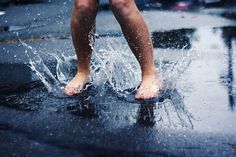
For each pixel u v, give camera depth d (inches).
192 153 78.7
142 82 106.0
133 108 98.6
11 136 86.4
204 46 146.7
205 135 85.2
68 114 96.5
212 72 120.0
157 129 88.2
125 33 101.3
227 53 137.5
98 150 80.3
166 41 155.9
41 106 101.3
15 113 97.9
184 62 129.4
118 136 85.7
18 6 243.6
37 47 157.5
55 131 88.3
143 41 101.9
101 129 88.8
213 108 97.3
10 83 118.0
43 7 238.5
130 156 78.0
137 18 99.7
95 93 107.0
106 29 179.5
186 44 150.6
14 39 171.3
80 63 110.0
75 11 102.9
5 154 79.3
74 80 110.2
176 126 89.3
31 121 93.4
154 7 222.4
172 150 79.9
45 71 127.6
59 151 80.0
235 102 100.0
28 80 119.9
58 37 172.2
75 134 86.8
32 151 80.2
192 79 114.7
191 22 186.9
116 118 93.8
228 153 78.4
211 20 188.5
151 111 96.7
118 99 103.5
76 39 105.7
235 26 175.0
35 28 190.1
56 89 111.8
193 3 228.1
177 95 104.7
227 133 85.7
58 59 140.5
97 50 144.6
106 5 233.6
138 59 104.5
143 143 82.7
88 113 96.7
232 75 117.2
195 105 99.0
